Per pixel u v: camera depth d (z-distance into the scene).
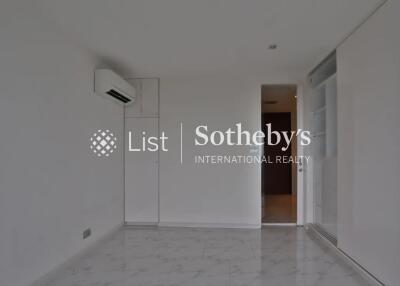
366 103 2.79
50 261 2.89
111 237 4.38
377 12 2.61
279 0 2.52
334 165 3.87
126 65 4.38
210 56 3.98
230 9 2.68
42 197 2.78
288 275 2.98
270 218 5.43
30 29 2.62
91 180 3.81
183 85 5.04
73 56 3.38
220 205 4.94
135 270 3.13
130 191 5.07
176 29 3.12
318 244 3.99
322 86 4.33
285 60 4.15
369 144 2.73
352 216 3.07
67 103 3.23
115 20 2.89
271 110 7.88
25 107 2.55
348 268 3.12
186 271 3.10
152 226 4.99
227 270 3.12
